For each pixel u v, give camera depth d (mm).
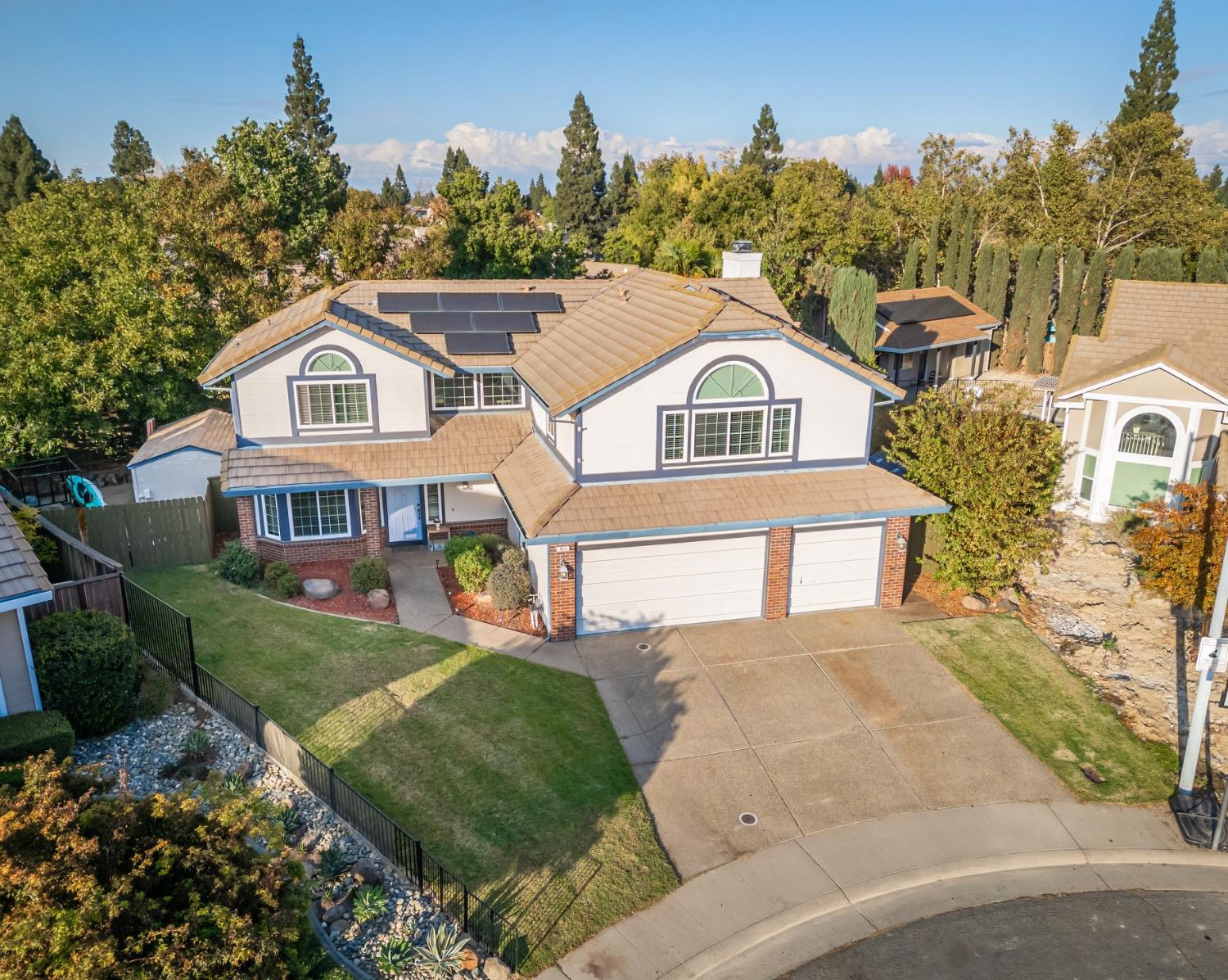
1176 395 27391
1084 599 24391
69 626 16859
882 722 18641
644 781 16672
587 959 12719
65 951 8633
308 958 11320
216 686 17672
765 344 21422
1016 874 14711
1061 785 16844
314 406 25312
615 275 58562
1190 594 21297
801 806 16156
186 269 34781
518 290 30219
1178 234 63156
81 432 34000
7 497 21031
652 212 68000
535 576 23328
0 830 9305
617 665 20594
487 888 13797
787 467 22688
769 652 21281
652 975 12523
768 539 22188
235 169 40000
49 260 31797
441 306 28453
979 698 19531
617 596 21766
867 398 22641
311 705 18469
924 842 15352
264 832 10875
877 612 23359
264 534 25984
